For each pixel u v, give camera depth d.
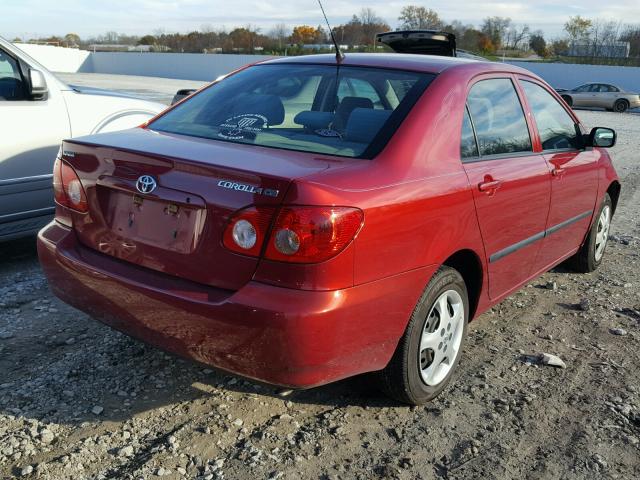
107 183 2.90
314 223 2.38
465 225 3.16
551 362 3.76
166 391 3.22
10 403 3.02
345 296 2.49
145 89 29.09
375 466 2.75
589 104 31.91
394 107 3.11
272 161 2.66
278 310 2.40
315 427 3.00
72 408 3.02
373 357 2.77
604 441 3.03
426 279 2.94
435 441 2.95
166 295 2.63
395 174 2.78
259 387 3.31
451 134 3.20
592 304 4.82
